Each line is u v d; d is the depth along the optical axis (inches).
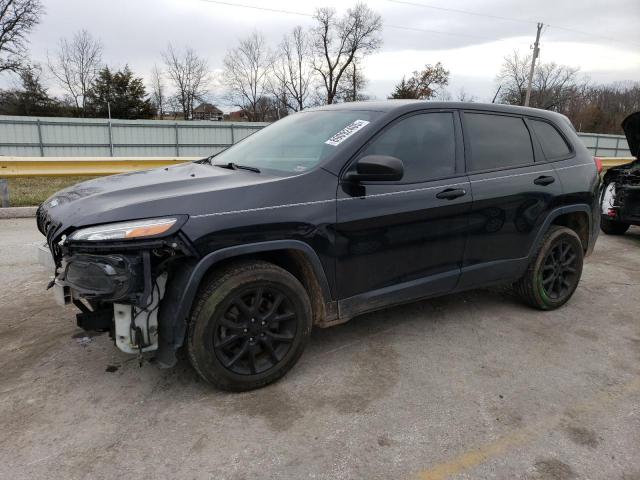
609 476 91.4
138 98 1993.1
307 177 117.9
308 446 97.2
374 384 121.0
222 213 105.6
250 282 110.6
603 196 313.1
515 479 89.8
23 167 356.5
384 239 128.0
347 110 144.7
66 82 2032.5
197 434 100.0
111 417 104.8
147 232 98.2
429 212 134.0
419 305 174.9
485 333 152.6
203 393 114.7
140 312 103.1
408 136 135.2
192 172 133.0
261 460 92.9
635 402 116.3
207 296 106.8
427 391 118.5
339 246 120.9
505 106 162.6
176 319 103.5
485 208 146.3
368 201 123.8
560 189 165.6
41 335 142.5
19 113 1903.3
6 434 98.3
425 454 95.8
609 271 228.2
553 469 92.7
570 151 176.9
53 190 408.2
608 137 1363.2
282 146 140.6
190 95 2271.2
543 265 165.9
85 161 385.7
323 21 2100.1
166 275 106.0
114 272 97.8
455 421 106.7
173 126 1112.8
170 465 91.0
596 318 167.9
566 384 123.6
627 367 133.5
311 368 128.1
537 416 109.5
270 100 2287.2
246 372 114.3
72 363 126.8
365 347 140.8
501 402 114.7
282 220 111.5
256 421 104.7
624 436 103.2
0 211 318.7
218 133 1161.4
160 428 101.6
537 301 168.6
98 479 87.0
